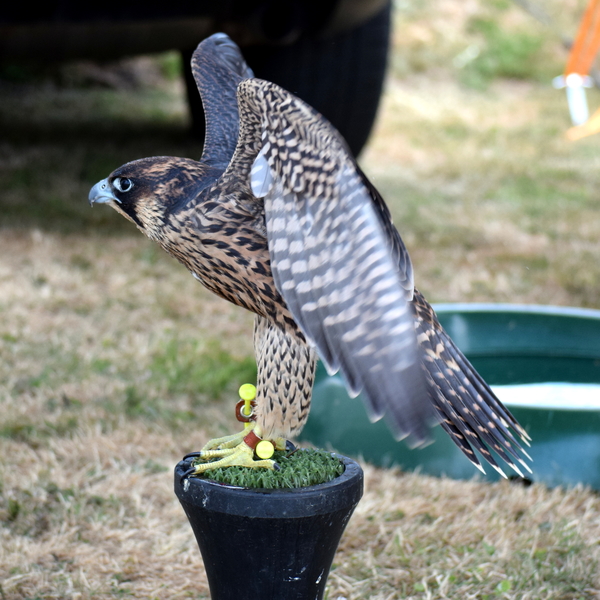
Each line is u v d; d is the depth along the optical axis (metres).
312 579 1.92
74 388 3.55
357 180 1.46
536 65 11.98
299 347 1.88
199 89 2.34
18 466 2.95
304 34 5.66
